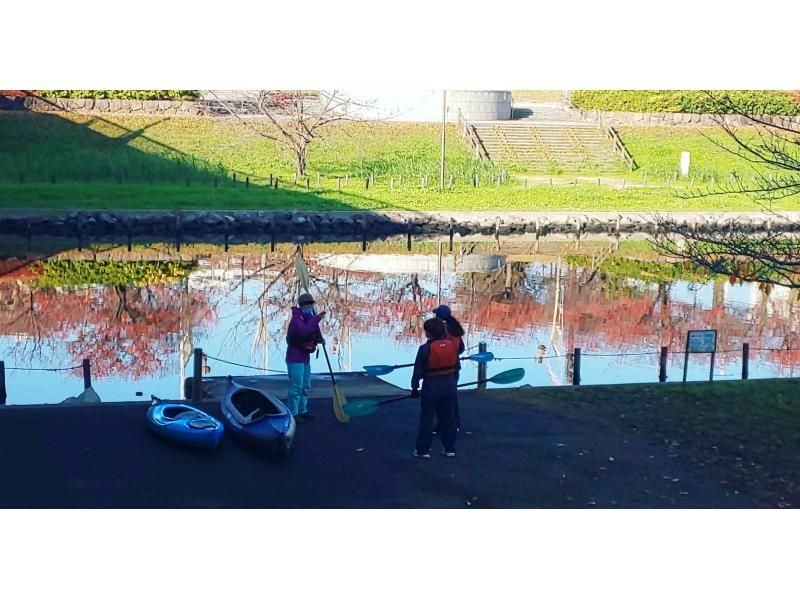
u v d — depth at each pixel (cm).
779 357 2098
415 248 3762
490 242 4009
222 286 2853
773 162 1376
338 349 2109
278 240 3872
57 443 1106
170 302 2602
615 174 5125
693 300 2788
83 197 4075
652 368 1967
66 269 3050
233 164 4697
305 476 1035
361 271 3198
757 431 1193
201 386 1330
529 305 2680
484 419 1238
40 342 2117
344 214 4097
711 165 5209
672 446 1139
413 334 2286
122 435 1139
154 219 3838
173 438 1103
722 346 2211
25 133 4609
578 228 4278
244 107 5184
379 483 1019
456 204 4438
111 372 1873
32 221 3709
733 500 984
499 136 5366
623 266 3428
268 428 1084
